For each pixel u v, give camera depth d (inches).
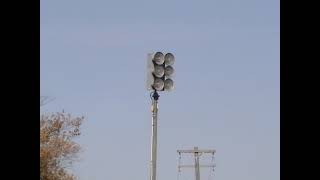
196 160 2625.5
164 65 1250.0
